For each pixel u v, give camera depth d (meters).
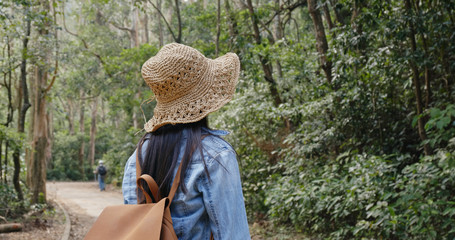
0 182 8.05
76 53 10.59
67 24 25.17
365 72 6.31
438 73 6.12
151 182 1.21
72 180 29.91
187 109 1.28
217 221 1.16
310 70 8.37
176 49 1.32
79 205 12.71
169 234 1.13
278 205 6.43
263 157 8.43
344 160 6.76
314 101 6.87
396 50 5.70
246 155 8.65
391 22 5.55
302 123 7.86
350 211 5.55
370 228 4.87
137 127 18.69
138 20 22.94
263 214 8.12
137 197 1.30
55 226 7.84
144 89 18.12
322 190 5.67
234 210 1.19
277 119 7.67
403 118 6.50
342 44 6.13
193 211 1.20
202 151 1.21
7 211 7.48
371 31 5.95
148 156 1.29
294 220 6.47
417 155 6.41
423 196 4.78
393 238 5.05
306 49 8.99
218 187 1.17
